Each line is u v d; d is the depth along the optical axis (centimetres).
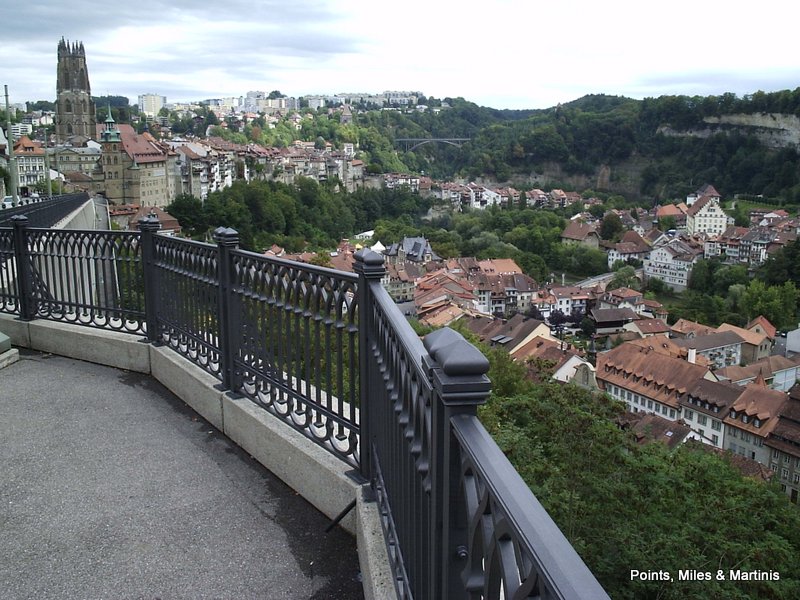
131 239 635
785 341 7575
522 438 941
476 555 140
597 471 925
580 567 94
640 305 8425
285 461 409
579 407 1028
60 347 681
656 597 801
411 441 220
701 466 1038
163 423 506
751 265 10450
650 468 944
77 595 308
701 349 6244
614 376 4359
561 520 859
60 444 469
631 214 15625
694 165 16962
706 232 13788
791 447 3216
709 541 865
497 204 15538
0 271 751
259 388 463
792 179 15000
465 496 146
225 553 340
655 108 18300
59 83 11588
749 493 994
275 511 381
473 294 7600
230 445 468
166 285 593
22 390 578
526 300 8881
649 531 860
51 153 9669
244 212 8594
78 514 378
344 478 356
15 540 352
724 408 3628
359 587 313
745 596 782
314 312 384
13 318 721
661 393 4072
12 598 305
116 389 580
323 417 445
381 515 309
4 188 5584
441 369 164
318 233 10288
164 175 10294
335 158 15538
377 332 318
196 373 531
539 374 1160
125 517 375
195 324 545
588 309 8794
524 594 104
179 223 7975
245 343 471
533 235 12281
